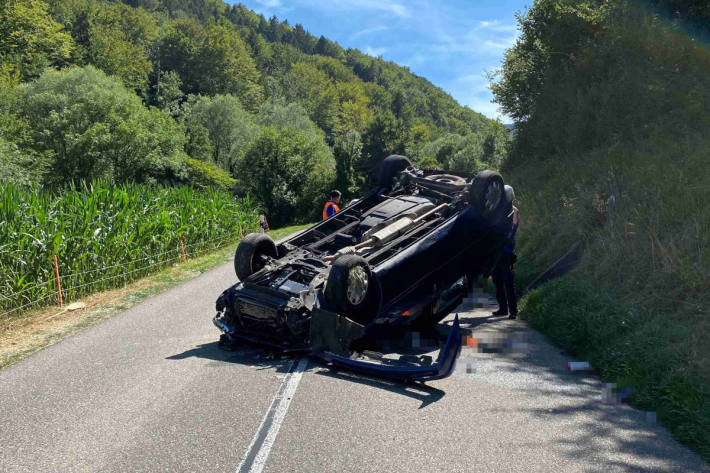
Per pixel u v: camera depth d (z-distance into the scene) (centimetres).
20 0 4391
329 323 525
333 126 19625
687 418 400
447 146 9906
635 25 1642
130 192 1623
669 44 1488
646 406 444
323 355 536
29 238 1002
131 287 1219
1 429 421
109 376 548
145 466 353
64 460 365
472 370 550
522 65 2514
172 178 5631
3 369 599
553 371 544
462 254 689
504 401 461
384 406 450
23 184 3191
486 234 723
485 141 6494
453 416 428
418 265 616
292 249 674
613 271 792
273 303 559
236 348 632
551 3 2175
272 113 8575
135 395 488
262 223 1002
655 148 1170
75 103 4659
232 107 7144
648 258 748
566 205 1110
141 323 809
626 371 501
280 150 6400
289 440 387
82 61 9525
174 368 562
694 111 1251
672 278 675
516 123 2538
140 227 1371
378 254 601
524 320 768
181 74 13850
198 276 1336
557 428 404
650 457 358
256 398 470
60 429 418
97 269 1159
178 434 401
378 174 843
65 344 703
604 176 1134
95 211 1248
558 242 1042
